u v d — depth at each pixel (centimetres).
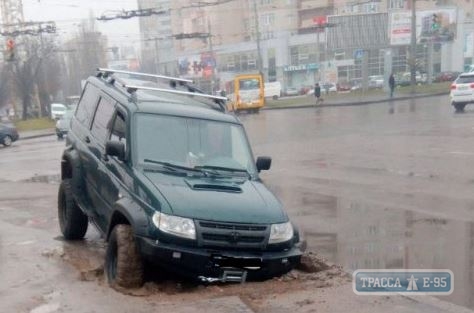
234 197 674
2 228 991
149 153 729
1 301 614
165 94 848
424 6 7419
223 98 855
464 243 852
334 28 6850
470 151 1814
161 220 625
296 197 1266
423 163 1642
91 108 905
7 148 3281
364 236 917
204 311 579
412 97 4862
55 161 2248
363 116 3531
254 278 651
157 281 672
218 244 629
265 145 2406
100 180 779
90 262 773
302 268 758
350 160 1814
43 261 773
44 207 1206
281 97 6894
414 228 954
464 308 601
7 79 6806
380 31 6650
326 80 7150
